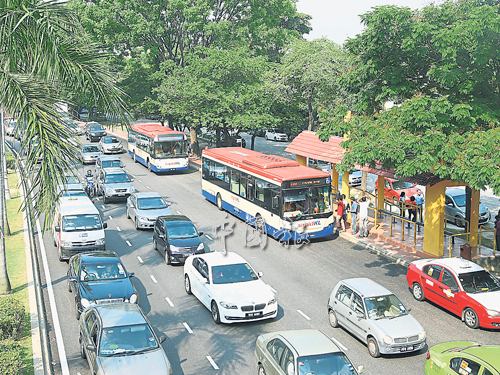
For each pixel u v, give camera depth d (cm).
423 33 1700
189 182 3903
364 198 2503
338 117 1975
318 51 4044
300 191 2403
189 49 5150
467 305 1578
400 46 1869
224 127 4425
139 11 4925
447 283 1666
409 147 1702
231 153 3112
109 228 2705
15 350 1230
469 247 2050
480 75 1683
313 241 2522
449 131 1783
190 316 1653
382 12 1755
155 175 4172
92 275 1658
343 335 1523
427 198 2203
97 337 1230
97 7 4781
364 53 1939
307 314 1667
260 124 4194
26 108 1048
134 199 2788
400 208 2819
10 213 2920
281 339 1183
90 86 1201
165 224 2233
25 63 1132
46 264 2120
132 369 1145
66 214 2206
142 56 5041
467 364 1091
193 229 2217
